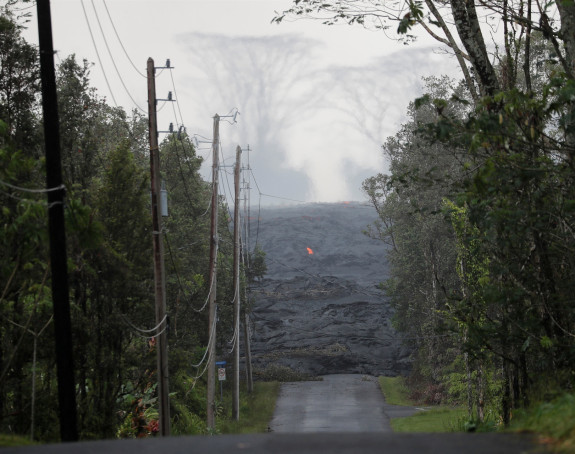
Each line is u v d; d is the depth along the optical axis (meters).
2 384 62.16
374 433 30.16
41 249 57.69
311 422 152.12
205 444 27.78
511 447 25.75
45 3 48.25
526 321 56.50
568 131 48.28
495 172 50.97
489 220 53.78
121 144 77.69
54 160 47.81
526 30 60.03
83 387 72.31
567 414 28.72
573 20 51.78
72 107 81.31
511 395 64.56
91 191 79.06
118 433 82.81
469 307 64.31
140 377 80.00
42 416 63.97
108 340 73.81
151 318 77.56
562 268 57.88
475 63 59.50
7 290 59.41
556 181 55.09
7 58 74.00
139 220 76.94
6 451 28.09
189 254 136.75
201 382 149.50
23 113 74.12
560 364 53.31
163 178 141.12
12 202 59.19
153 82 76.50
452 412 148.12
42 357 63.69
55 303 47.12
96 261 71.62
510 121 47.81
